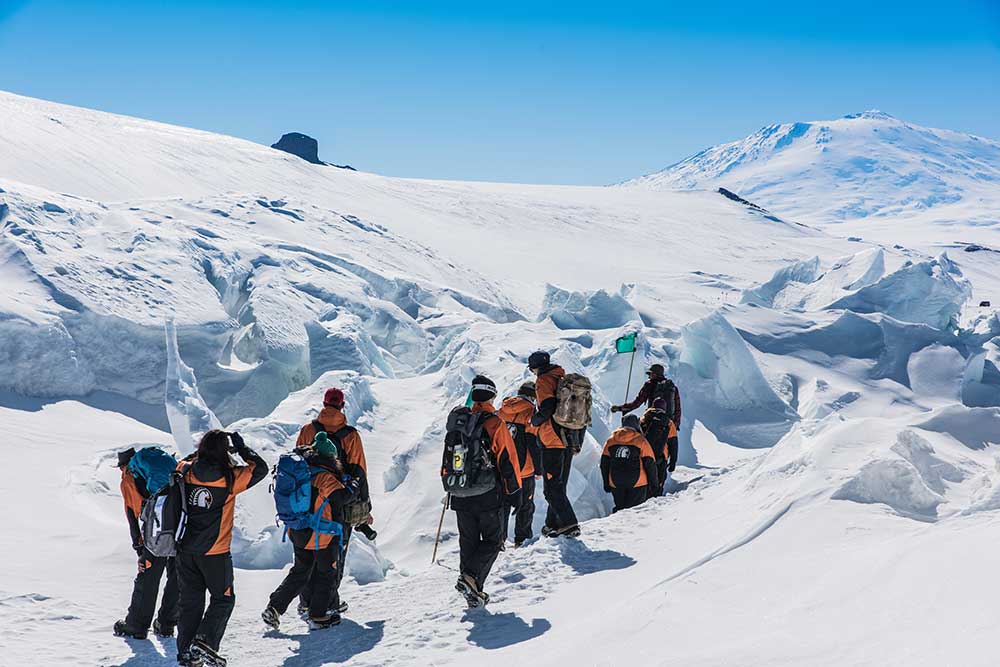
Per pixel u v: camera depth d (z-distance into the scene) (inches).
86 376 579.5
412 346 870.4
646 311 780.6
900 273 837.8
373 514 411.8
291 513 237.5
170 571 240.5
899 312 834.2
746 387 617.6
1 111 2192.4
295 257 927.7
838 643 138.3
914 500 232.2
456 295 1045.2
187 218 1015.0
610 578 235.1
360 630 232.4
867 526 215.5
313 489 239.3
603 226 3430.1
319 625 241.9
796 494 245.9
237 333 729.0
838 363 687.7
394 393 606.5
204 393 658.8
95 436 503.2
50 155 1893.5
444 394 582.2
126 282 652.1
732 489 306.0
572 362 520.7
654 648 159.3
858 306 830.5
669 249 3208.7
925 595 148.9
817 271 1029.2
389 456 487.2
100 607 264.4
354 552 336.2
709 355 628.4
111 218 776.9
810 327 723.4
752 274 2925.7
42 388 551.8
